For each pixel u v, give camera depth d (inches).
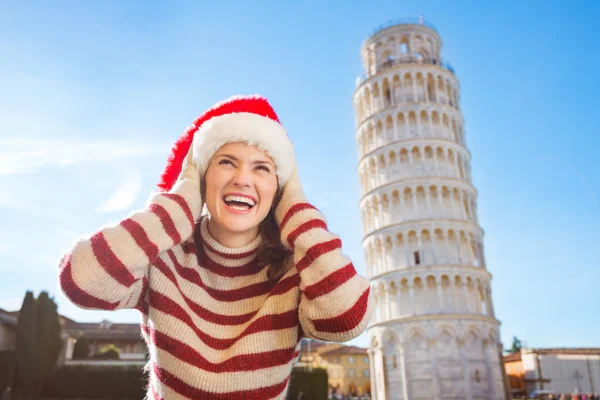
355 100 2755.9
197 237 105.4
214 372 86.5
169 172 107.2
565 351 2989.7
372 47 2758.4
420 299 2091.5
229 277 98.9
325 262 86.7
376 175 2416.3
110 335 2915.8
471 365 1964.8
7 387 1753.2
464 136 2546.8
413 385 1961.1
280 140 98.0
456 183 2283.5
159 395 90.5
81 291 78.3
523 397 2849.4
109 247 79.5
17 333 1839.3
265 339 89.4
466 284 2100.1
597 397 2650.1
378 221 2346.2
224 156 96.1
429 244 2166.6
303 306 89.6
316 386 2016.5
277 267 98.7
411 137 2368.4
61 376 1914.4
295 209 94.7
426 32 2687.0
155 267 92.0
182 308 90.9
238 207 95.1
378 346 2121.1
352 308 85.3
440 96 2532.0
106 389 1926.7
